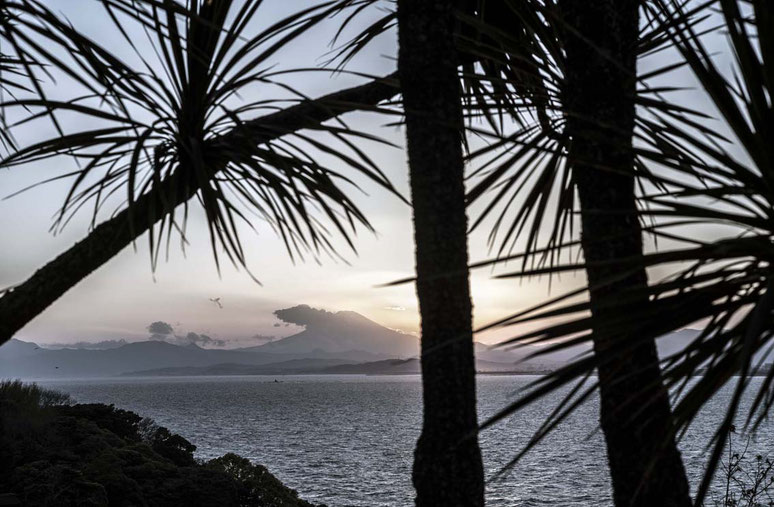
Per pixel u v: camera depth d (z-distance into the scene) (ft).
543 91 9.51
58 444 39.06
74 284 8.37
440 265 7.57
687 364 5.24
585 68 7.79
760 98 5.20
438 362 7.34
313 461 182.91
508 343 5.04
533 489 136.36
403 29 8.22
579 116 6.48
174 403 498.69
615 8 7.82
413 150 7.96
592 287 5.05
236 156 8.93
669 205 5.35
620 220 7.38
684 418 5.20
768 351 5.09
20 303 7.98
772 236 5.20
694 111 7.33
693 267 5.26
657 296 5.24
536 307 5.01
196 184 9.26
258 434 263.70
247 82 8.83
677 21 6.31
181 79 8.93
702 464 136.77
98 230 8.43
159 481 39.58
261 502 44.70
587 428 295.07
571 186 9.26
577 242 5.60
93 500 32.65
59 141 8.12
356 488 139.03
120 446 42.73
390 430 287.07
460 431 7.22
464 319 7.49
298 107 9.40
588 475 155.74
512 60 10.49
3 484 32.30
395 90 9.98
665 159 5.92
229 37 8.80
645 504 6.74
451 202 7.75
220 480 41.52
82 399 520.01
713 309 5.22
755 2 5.09
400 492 134.00
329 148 8.30
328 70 8.64
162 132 8.73
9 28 7.30
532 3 9.83
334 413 401.08
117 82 8.31
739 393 4.36
